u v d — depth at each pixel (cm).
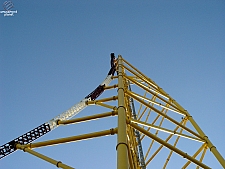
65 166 888
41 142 1115
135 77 2228
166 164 1609
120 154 710
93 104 1552
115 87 1906
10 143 1375
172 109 1691
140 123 1259
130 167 896
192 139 1377
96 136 981
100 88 1936
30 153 1074
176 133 1352
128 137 1140
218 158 1202
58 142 1066
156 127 1306
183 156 1109
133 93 1612
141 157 1473
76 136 1031
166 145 1098
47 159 984
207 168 1103
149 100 1666
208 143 1356
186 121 1697
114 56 2838
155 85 2202
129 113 1505
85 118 1273
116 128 962
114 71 2534
